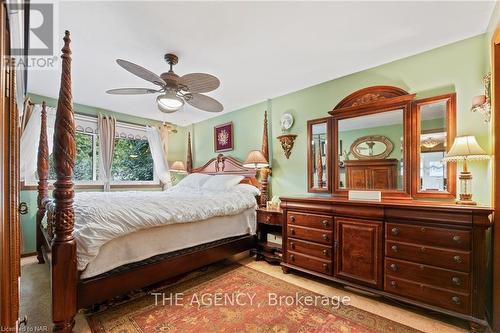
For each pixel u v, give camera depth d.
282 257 2.65
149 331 1.62
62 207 1.55
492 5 1.70
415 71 2.37
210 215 2.51
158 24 1.87
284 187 3.41
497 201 1.64
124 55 2.33
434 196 2.19
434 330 1.62
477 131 2.02
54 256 1.50
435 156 2.22
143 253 1.95
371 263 2.03
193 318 1.77
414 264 1.83
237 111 4.13
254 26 1.93
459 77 2.13
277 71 2.75
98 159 4.06
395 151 2.44
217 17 1.81
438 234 1.75
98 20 1.80
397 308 1.91
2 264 0.88
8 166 1.07
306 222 2.46
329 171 2.90
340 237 2.22
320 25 1.92
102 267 1.70
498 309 1.61
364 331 1.61
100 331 1.62
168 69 2.64
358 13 1.79
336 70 2.73
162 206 2.20
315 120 3.07
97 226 1.69
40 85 3.07
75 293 1.56
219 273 2.62
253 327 1.66
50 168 3.53
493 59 1.69
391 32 2.02
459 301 1.64
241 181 3.63
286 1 1.65
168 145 4.95
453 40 2.14
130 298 2.06
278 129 3.52
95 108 4.00
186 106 3.89
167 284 2.33
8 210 1.05
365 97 2.65
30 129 3.27
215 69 2.68
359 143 2.68
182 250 2.29
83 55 2.32
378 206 2.02
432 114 2.26
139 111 4.24
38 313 1.83
